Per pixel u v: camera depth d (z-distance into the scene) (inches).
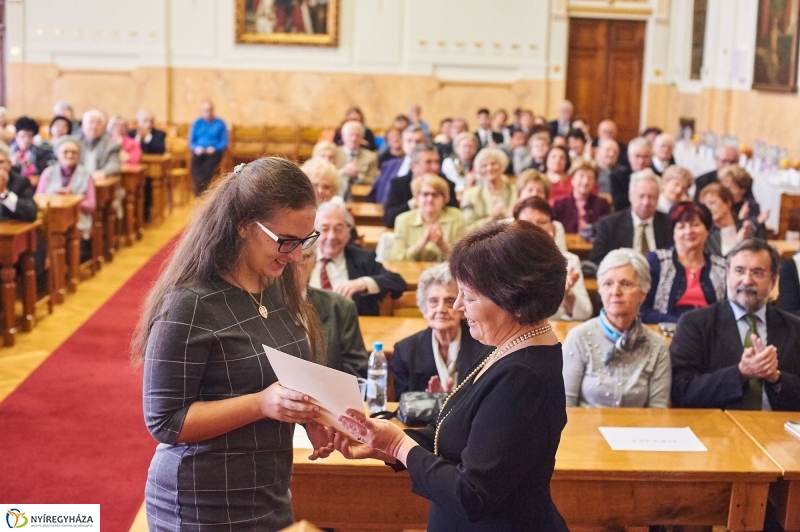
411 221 253.0
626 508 121.9
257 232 84.7
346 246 197.3
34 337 278.7
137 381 243.0
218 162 553.0
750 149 466.6
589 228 281.0
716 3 571.8
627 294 147.5
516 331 83.8
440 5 633.6
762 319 156.2
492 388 82.0
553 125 559.2
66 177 349.7
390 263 237.6
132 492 177.3
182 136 622.8
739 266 154.1
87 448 197.8
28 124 404.5
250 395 85.1
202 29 636.1
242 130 628.4
